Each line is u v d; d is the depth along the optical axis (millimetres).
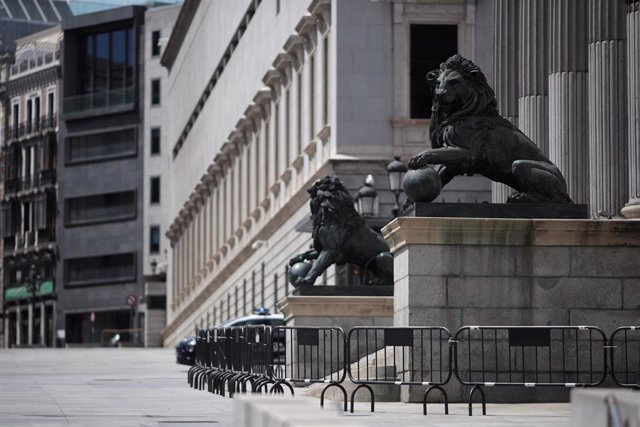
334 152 66188
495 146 29938
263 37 88750
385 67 66438
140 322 167375
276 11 83750
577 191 37875
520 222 29094
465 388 29016
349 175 65688
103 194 173875
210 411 28891
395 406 28594
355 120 66062
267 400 12414
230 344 35750
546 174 29688
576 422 12344
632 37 32750
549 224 29141
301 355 37750
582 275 29266
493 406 28328
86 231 174500
